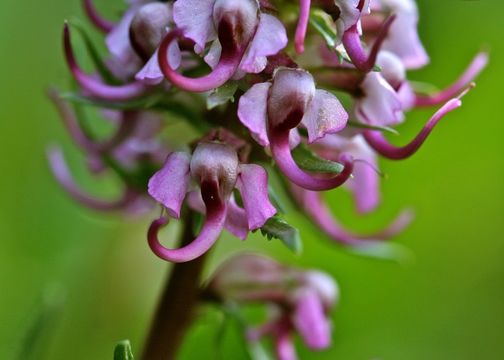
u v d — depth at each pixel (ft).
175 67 0.48
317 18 0.49
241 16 0.48
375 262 0.75
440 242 0.76
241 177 0.49
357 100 0.51
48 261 0.72
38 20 0.72
